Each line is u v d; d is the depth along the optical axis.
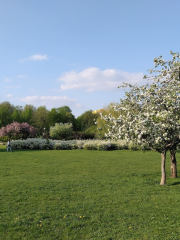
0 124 61.22
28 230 5.62
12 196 8.23
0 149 30.16
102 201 7.73
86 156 21.11
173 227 5.77
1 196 8.22
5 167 14.54
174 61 9.96
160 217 6.37
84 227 5.79
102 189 9.25
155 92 10.04
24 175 12.00
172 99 9.23
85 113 72.69
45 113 67.06
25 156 21.11
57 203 7.52
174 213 6.65
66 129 42.66
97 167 14.67
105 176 11.83
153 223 6.00
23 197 8.12
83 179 11.05
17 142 32.09
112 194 8.53
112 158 19.47
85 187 9.56
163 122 9.23
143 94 9.91
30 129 45.94
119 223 6.03
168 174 12.54
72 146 30.77
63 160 18.11
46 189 9.20
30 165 15.41
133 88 10.80
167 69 10.19
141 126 8.85
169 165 15.76
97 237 5.29
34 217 6.37
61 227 5.79
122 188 9.39
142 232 5.51
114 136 10.01
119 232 5.53
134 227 5.79
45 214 6.57
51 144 31.09
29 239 5.18
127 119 9.72
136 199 7.96
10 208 7.05
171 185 9.95
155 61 10.33
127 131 9.16
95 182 10.44
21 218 6.30
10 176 11.73
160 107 9.68
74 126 72.69
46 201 7.71
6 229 5.66
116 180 10.88
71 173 12.62
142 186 9.76
